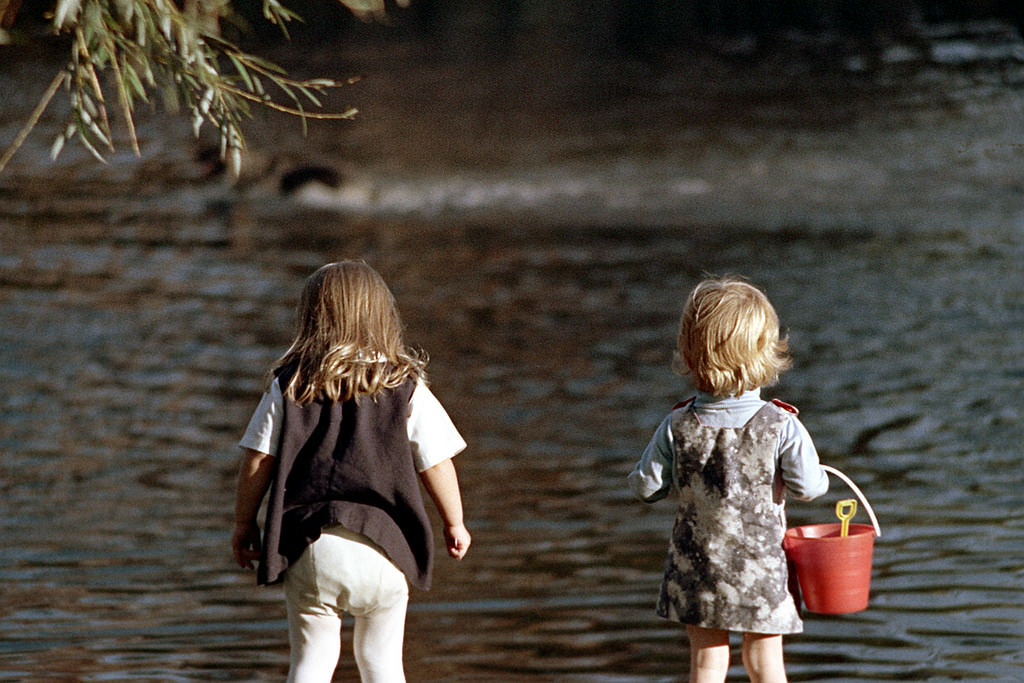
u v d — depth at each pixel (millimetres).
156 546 10539
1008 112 42500
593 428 14219
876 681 7371
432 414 5832
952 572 9469
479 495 11945
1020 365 16359
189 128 40000
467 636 8352
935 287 21281
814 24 60750
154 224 27984
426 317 20109
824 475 5809
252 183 32844
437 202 31906
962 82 47344
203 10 5941
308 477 5637
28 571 9867
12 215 28250
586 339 18547
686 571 5855
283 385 5719
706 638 5930
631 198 32250
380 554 5633
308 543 5582
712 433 5848
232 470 12836
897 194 31641
